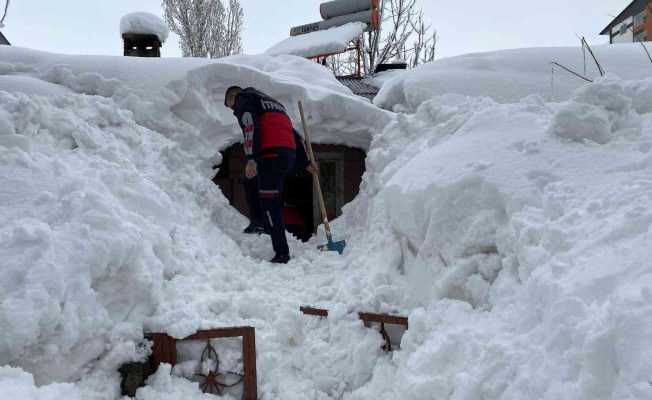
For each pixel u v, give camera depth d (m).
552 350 1.35
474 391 1.51
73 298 1.91
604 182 1.94
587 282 1.40
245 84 4.52
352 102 4.60
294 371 2.36
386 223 3.05
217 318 2.39
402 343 2.14
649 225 1.48
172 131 4.06
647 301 1.18
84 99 3.61
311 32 10.63
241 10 17.80
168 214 2.92
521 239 1.84
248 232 4.00
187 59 4.56
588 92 2.41
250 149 3.76
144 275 2.20
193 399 2.08
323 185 4.94
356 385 2.22
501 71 4.94
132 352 2.06
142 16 7.00
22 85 3.83
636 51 4.96
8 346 1.68
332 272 3.36
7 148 2.54
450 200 2.25
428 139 3.35
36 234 1.93
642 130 2.36
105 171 2.73
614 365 1.16
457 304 2.05
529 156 2.28
